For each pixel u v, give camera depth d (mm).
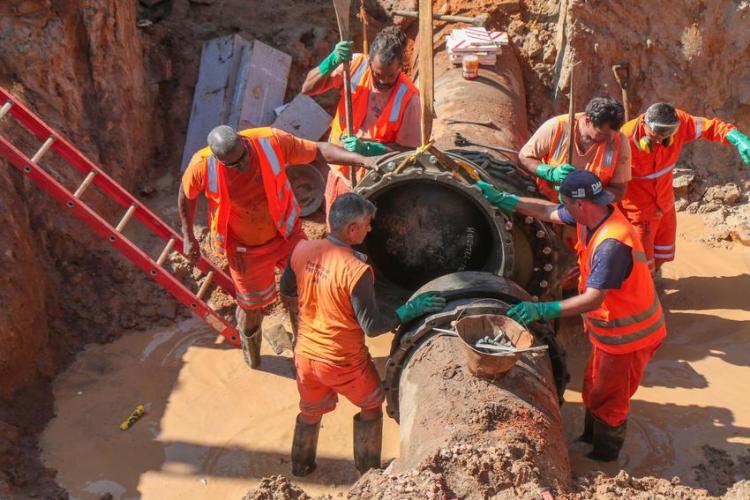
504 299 5355
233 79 8562
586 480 4551
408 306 5176
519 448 4391
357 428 5496
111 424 6121
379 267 6383
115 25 7777
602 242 4773
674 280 7492
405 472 4340
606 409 5332
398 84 6199
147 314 7102
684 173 8453
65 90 7477
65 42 7434
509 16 8820
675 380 6430
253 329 6449
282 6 9297
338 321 4992
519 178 6004
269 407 6320
